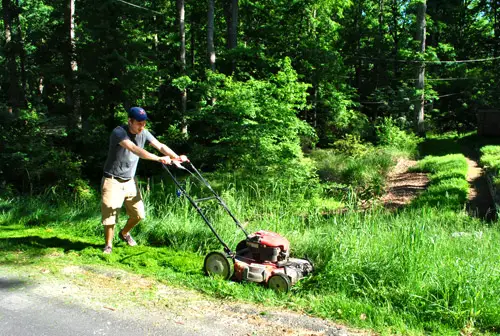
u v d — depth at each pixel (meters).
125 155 5.89
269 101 15.30
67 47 21.09
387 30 39.00
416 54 31.39
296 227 6.90
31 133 16.03
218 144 19.00
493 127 26.78
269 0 28.14
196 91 21.09
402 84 33.78
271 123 15.14
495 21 38.06
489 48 38.12
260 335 3.86
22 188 14.46
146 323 4.05
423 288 4.67
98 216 7.99
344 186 14.04
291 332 3.93
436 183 14.02
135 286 5.00
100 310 4.32
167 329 3.94
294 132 15.59
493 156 18.42
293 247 6.22
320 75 26.28
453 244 6.21
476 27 42.62
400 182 15.80
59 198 9.86
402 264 5.01
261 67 25.11
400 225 6.25
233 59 24.69
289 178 12.23
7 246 6.41
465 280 4.57
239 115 15.06
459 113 38.78
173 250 6.52
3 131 15.58
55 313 4.23
